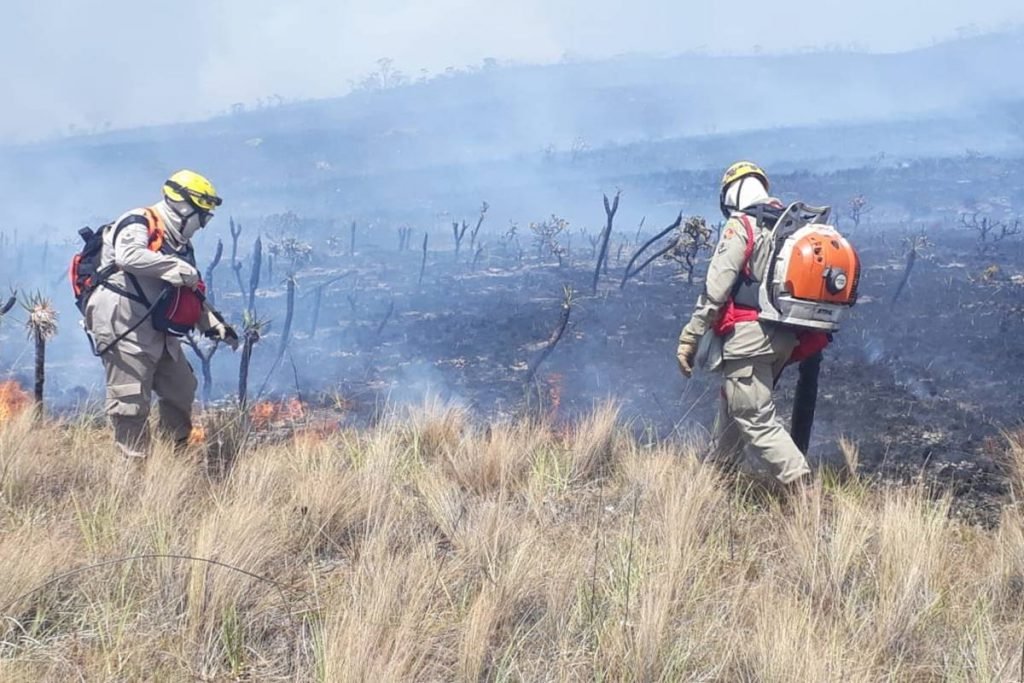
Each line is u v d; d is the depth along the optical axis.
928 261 19.08
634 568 4.03
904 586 3.94
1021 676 3.41
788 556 4.53
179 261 5.66
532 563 4.04
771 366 5.34
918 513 4.54
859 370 9.75
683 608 3.88
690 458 5.54
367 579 3.94
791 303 5.09
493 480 5.58
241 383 7.73
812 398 5.61
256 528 4.32
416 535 4.68
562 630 3.67
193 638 3.64
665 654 3.48
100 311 5.69
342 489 4.95
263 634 3.77
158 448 5.55
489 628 3.62
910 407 8.11
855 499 5.22
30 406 6.56
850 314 13.38
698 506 4.78
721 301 5.18
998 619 3.96
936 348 11.06
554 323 13.75
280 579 4.16
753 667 3.49
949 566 4.31
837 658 3.42
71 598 3.82
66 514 4.76
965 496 5.63
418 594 3.76
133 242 5.62
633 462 5.64
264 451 6.03
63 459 5.67
